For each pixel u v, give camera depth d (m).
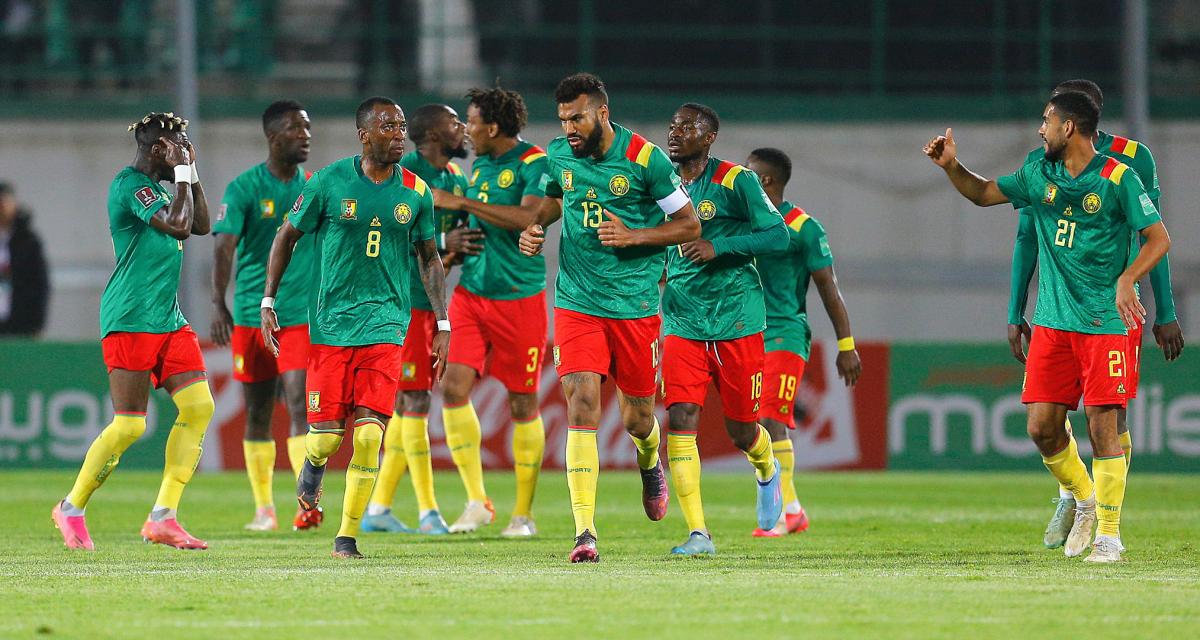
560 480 49.31
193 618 18.33
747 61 77.62
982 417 52.53
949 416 52.56
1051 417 25.47
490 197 31.59
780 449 31.56
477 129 31.41
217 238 31.89
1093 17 76.69
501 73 77.06
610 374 25.66
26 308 61.81
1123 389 24.67
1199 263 70.88
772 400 31.33
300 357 31.86
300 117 31.80
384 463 32.72
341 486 47.06
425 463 32.38
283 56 79.94
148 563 24.62
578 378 24.70
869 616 18.36
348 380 25.52
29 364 51.56
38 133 71.06
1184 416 51.53
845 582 21.64
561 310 24.94
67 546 27.31
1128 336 25.02
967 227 71.50
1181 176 71.38
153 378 27.47
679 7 77.44
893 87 77.00
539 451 31.59
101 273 70.81
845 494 44.41
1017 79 76.25
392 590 20.70
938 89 77.12
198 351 27.39
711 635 17.05
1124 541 29.45
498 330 31.69
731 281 25.62
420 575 22.50
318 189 25.02
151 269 26.34
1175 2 77.38
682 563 24.56
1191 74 76.75
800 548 27.83
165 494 27.69
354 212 24.83
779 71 77.69
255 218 31.92
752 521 35.22
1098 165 24.36
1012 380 52.50
